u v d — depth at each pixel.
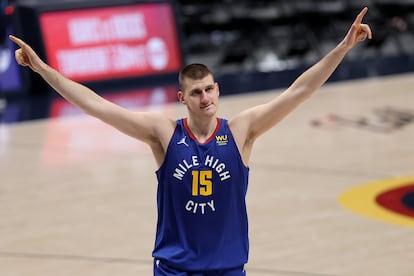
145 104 32.66
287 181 22.70
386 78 36.94
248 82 37.19
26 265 16.98
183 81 10.34
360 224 19.08
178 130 10.58
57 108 33.00
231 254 10.61
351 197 21.16
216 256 10.55
